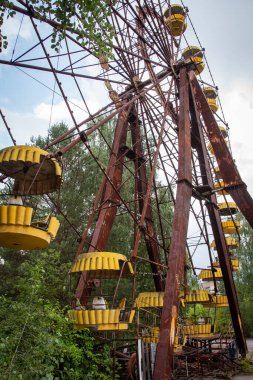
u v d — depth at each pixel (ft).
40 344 24.86
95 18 26.81
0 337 25.17
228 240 81.56
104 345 40.50
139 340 36.35
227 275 58.08
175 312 35.58
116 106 53.36
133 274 39.19
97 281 44.47
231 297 58.29
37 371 23.58
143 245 81.66
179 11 70.33
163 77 56.65
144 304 46.62
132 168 89.04
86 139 36.52
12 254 79.56
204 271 71.97
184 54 77.25
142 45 59.77
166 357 32.94
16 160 26.32
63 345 29.73
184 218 41.01
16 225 25.66
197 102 60.59
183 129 48.60
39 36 30.94
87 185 85.66
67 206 82.07
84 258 36.52
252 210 53.72
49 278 55.98
